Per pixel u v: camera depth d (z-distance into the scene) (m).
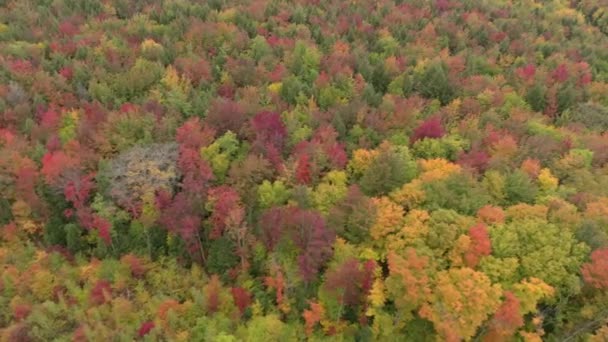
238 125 64.44
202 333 45.41
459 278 41.94
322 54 88.81
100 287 49.09
